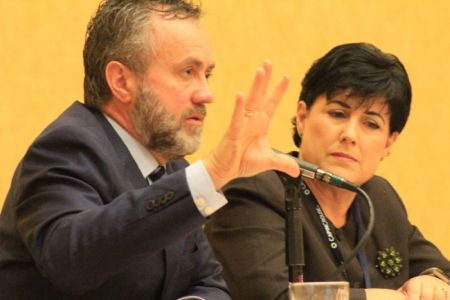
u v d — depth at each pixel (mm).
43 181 5332
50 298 5473
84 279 4953
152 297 5637
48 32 9516
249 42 10531
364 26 11117
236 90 10391
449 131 11453
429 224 11289
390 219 7637
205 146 10188
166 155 5953
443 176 11391
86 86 6027
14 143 9289
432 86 11430
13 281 5555
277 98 4980
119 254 4875
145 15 5805
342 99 6914
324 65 6992
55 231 5027
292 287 4676
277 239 6699
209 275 6312
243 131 4898
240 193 6906
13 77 9359
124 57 5805
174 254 5734
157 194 4879
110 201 5477
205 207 4855
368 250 7406
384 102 6961
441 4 11500
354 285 6980
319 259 6809
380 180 7914
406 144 11281
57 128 5543
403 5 11367
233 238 6762
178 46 5773
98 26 5934
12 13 9406
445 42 11523
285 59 10656
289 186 5301
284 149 10523
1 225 5723
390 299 6312
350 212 7371
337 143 6910
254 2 10594
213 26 10383
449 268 7828
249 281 6547
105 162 5512
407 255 7617
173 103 5781
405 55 11328
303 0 10820
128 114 5875
